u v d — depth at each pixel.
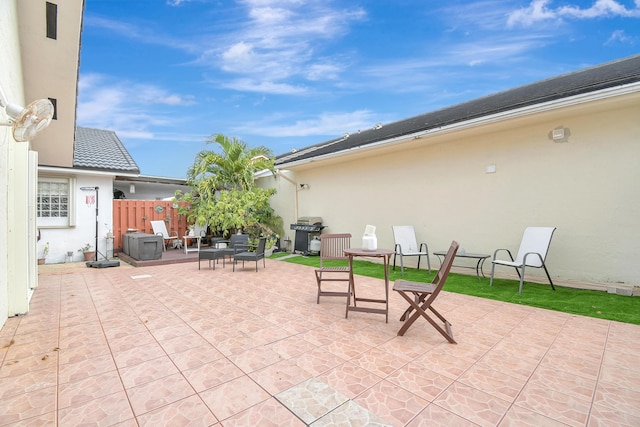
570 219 5.72
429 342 3.46
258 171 12.85
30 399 2.45
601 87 4.71
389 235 8.69
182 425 2.14
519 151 6.30
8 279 4.38
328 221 10.49
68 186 10.10
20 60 4.62
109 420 2.20
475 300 5.00
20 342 3.53
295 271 7.72
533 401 2.38
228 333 3.74
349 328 3.89
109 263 8.57
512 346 3.33
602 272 5.41
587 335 3.57
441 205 7.54
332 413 2.25
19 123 2.95
